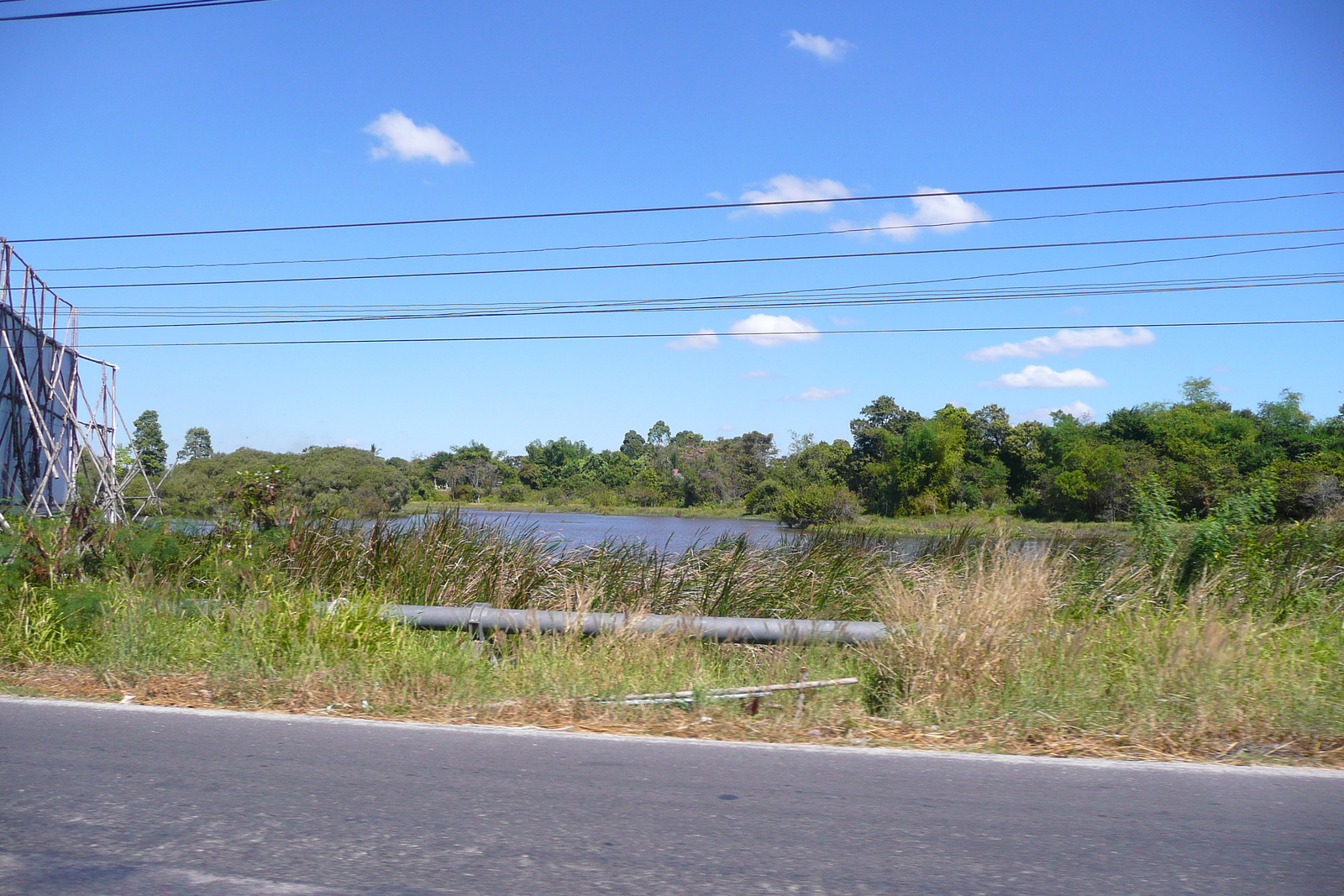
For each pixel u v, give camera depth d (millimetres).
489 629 7125
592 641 6832
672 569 9453
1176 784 4160
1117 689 5336
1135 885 3148
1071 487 37344
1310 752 4609
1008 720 5059
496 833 3543
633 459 86625
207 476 17375
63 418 18234
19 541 7660
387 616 7039
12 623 6797
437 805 3838
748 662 6848
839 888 3096
